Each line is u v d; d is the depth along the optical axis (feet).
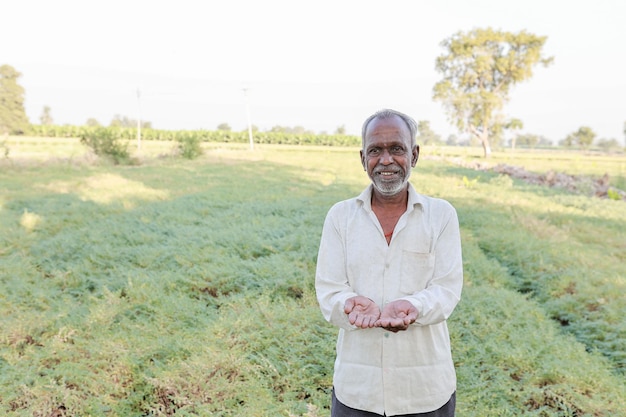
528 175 68.69
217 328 12.66
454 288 5.75
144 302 15.05
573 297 16.99
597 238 27.04
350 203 6.04
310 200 34.01
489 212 32.09
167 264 19.01
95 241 21.77
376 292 5.76
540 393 10.45
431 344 5.79
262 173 58.85
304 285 16.60
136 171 57.88
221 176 53.52
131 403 10.16
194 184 45.93
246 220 27.07
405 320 5.16
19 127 193.67
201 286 16.65
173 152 84.69
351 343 5.90
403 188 5.83
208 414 9.36
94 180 46.06
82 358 11.51
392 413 5.76
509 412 9.86
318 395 10.43
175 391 10.24
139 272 17.58
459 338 12.90
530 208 35.19
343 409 6.00
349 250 5.90
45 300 15.65
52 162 61.57
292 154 109.60
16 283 16.72
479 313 14.35
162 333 12.80
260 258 19.11
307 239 21.48
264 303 14.40
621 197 48.96
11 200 33.47
